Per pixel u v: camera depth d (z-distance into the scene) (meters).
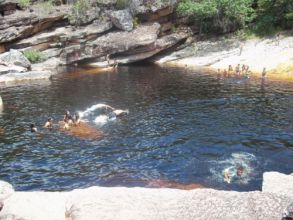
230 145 21.81
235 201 8.96
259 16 58.69
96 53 55.59
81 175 18.33
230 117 27.39
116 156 20.67
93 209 8.85
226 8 56.56
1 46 52.09
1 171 18.95
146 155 20.72
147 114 28.84
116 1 58.06
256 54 50.81
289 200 8.91
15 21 52.75
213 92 35.91
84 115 28.33
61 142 23.05
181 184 17.00
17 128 25.97
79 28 56.28
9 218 9.07
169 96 34.81
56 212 9.30
